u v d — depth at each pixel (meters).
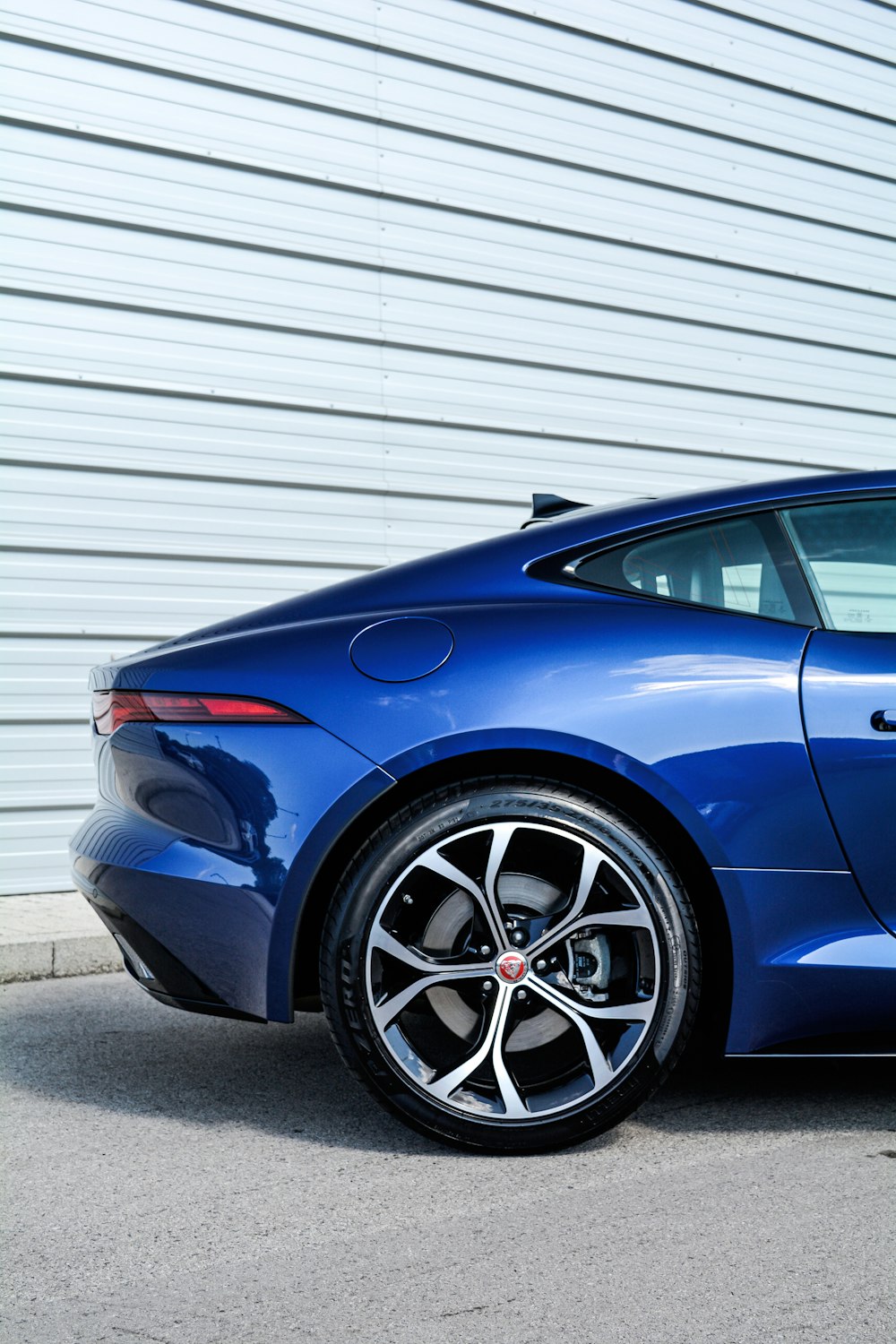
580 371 5.60
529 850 2.08
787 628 2.15
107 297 4.55
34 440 4.44
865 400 6.55
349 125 5.02
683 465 5.92
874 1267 1.59
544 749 2.01
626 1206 1.81
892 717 2.07
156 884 2.07
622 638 2.11
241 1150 2.10
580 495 5.62
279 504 4.88
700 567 2.22
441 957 2.05
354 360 5.04
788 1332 1.42
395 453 5.14
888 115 6.64
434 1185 1.91
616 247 5.70
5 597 4.40
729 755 2.04
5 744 4.41
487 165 5.35
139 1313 1.50
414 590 2.25
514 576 2.24
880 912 2.09
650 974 2.04
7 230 4.39
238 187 4.79
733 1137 2.12
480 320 5.33
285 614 2.28
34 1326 1.47
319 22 4.95
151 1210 1.84
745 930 2.05
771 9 6.20
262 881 2.02
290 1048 2.76
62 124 4.47
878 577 2.24
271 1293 1.54
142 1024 2.99
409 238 5.16
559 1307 1.49
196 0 4.71
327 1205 1.84
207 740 2.08
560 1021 2.08
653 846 2.05
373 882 2.00
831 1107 2.30
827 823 2.06
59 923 3.87
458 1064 2.03
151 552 4.64
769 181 6.19
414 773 2.04
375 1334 1.43
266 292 4.85
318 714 2.04
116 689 2.23
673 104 5.86
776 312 6.21
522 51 5.43
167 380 4.66
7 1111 2.33
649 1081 2.03
